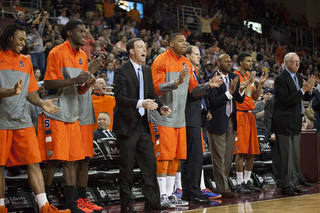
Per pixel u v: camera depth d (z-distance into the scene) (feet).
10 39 15.35
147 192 18.34
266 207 18.16
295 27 101.04
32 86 16.12
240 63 26.05
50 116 16.57
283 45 91.76
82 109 18.47
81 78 16.11
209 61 61.16
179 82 18.20
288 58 23.79
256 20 96.78
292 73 23.97
